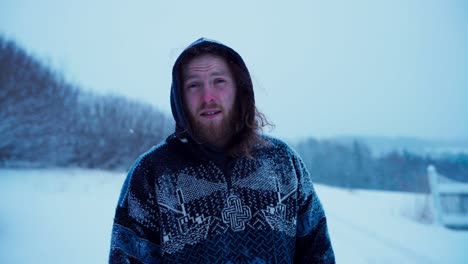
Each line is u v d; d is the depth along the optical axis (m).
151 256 1.29
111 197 9.95
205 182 1.32
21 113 20.41
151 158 1.37
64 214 7.12
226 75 1.45
